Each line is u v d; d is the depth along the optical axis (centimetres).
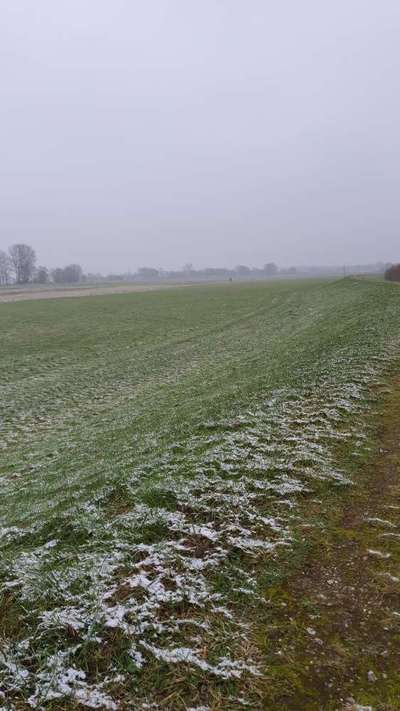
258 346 2056
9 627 336
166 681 282
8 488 805
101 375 2023
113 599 354
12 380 2062
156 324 3738
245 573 380
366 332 1566
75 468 809
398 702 259
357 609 333
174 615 336
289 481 541
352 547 409
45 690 277
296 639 310
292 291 6072
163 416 1048
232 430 773
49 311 5203
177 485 550
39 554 441
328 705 261
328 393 900
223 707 264
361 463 585
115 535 452
